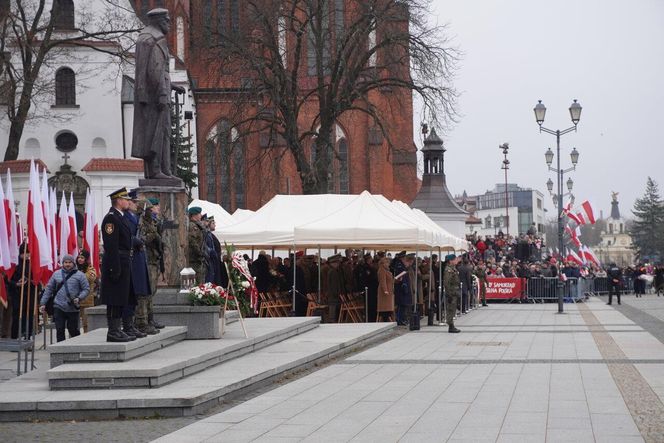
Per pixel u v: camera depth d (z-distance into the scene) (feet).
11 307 76.18
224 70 174.81
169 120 72.23
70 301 70.85
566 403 46.93
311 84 239.91
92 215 93.66
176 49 247.09
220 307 67.67
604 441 36.99
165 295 68.28
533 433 39.06
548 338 89.40
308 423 42.50
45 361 68.95
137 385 48.98
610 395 49.34
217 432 40.65
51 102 199.52
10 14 168.96
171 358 54.54
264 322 86.02
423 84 171.32
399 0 170.40
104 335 58.85
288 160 242.37
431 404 47.47
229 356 61.93
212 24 198.29
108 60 200.34
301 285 106.42
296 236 102.17
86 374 49.06
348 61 175.83
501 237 251.19
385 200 110.73
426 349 78.64
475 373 60.39
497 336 92.73
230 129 178.29
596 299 211.61
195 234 69.36
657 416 42.65
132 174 183.83
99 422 44.50
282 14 171.94
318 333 84.79
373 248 121.90
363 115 245.86
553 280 181.88
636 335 92.38
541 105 162.09
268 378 56.39
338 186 247.29
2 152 200.44
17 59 191.31
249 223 105.81
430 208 248.73
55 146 199.21
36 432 41.93
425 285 119.96
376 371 62.44
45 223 73.82
